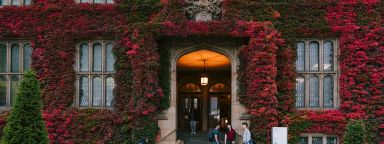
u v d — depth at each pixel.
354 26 18.70
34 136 12.31
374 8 18.88
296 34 18.97
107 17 19.31
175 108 19.20
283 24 18.98
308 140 18.69
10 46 19.98
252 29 18.20
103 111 18.98
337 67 19.14
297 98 19.36
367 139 18.20
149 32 18.36
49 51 19.30
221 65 25.86
